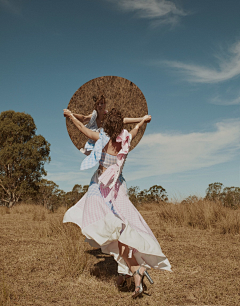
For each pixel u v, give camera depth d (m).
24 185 30.89
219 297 2.87
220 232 6.67
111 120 3.24
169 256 4.48
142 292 3.03
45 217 10.01
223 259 4.30
